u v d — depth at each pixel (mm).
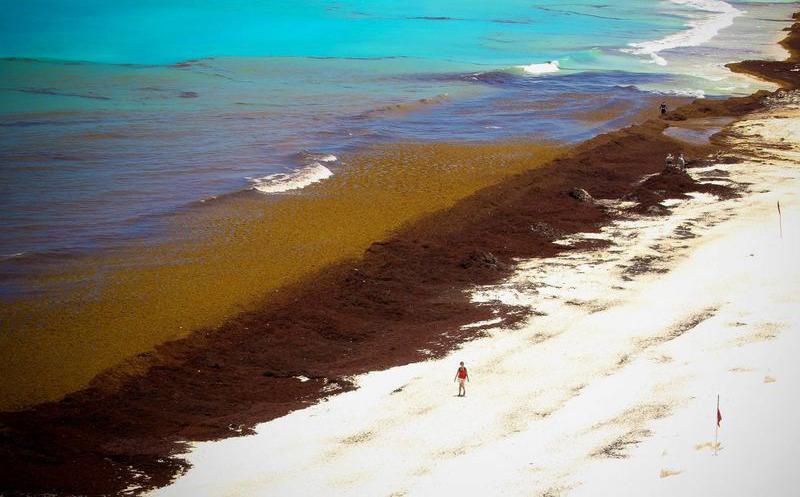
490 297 39000
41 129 63750
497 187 53469
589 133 67812
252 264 41375
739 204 51125
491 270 41844
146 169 55281
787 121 70938
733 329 34906
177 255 42031
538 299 38688
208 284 38969
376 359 33344
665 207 50844
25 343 32875
